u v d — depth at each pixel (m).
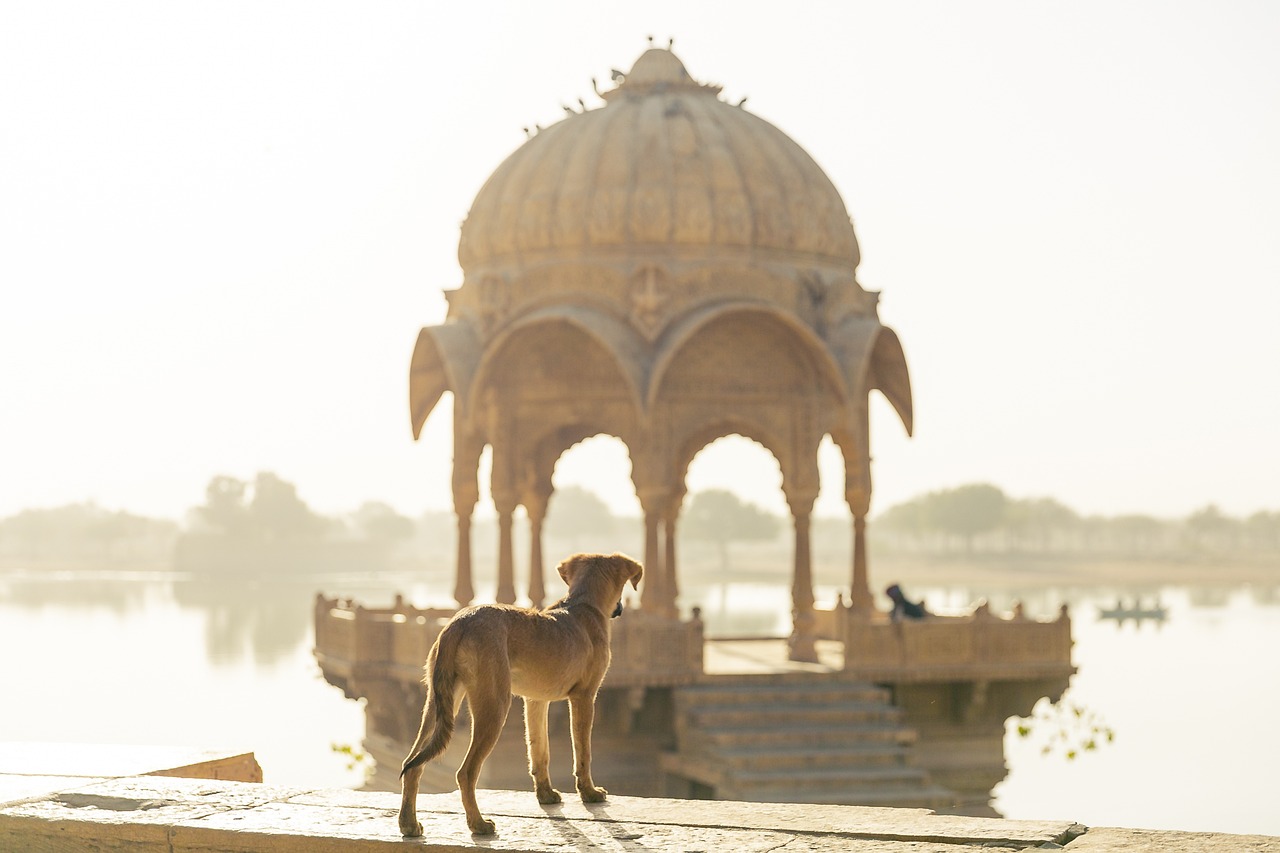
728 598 101.12
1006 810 25.08
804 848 7.09
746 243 24.88
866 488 26.20
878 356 26.70
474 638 7.54
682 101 26.23
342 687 25.25
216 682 43.06
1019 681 24.12
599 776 22.12
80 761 9.89
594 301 24.73
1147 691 43.47
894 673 23.05
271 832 7.56
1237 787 27.70
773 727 21.52
